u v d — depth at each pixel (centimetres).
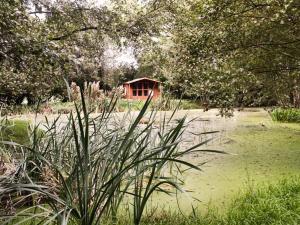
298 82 614
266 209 350
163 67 774
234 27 577
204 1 576
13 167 341
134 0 919
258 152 684
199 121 1359
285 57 585
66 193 225
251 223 325
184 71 626
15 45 427
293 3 495
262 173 516
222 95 619
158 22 885
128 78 3275
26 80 541
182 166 555
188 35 626
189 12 680
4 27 411
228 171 527
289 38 561
